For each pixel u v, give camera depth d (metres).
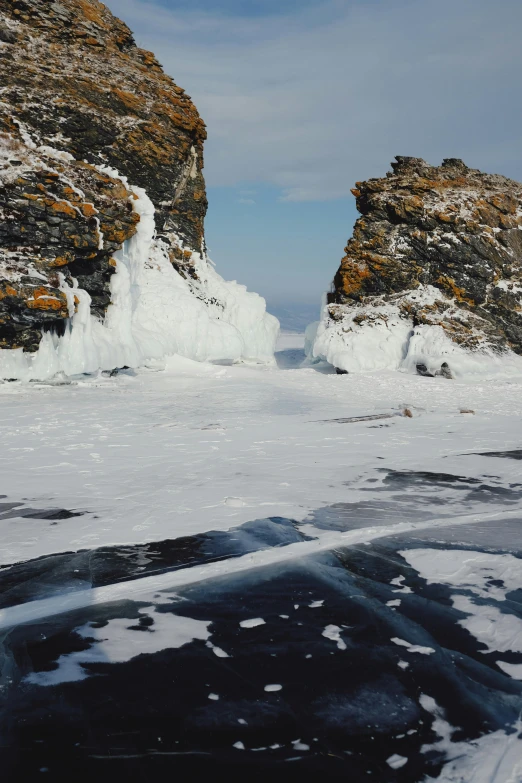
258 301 27.84
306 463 8.97
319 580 4.73
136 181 26.28
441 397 17.23
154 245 26.53
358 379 20.80
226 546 5.49
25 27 25.91
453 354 23.41
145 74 28.16
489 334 25.30
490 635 3.88
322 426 12.23
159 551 5.37
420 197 27.89
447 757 2.78
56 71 25.27
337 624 4.02
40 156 19.59
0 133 19.12
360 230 28.20
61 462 8.92
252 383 19.08
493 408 15.24
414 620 4.07
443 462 9.16
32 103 24.14
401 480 8.06
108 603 4.32
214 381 19.31
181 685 3.32
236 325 27.00
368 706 3.14
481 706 3.15
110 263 19.72
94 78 26.11
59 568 4.99
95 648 3.70
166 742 2.87
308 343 30.81
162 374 20.50
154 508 6.68
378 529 5.96
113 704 3.15
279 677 3.40
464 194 28.05
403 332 25.47
